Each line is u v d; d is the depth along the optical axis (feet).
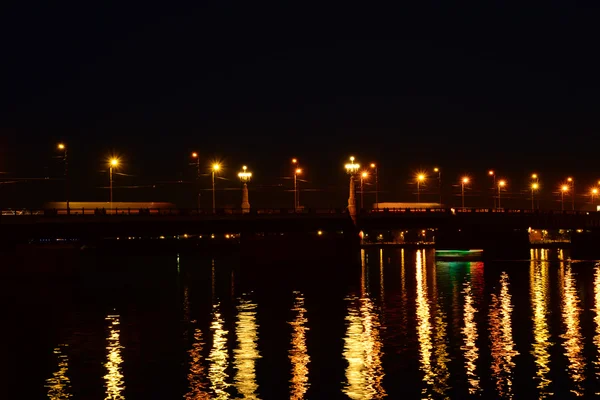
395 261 603.26
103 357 244.01
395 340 264.93
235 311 326.85
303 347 256.11
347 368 229.66
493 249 614.34
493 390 208.95
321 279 449.89
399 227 569.64
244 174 540.11
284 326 291.58
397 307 335.47
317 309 331.16
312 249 535.19
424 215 583.99
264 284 424.05
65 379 221.05
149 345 260.01
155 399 203.41
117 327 291.17
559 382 215.31
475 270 504.02
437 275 471.21
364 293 382.83
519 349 250.16
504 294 374.02
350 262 538.47
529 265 538.47
